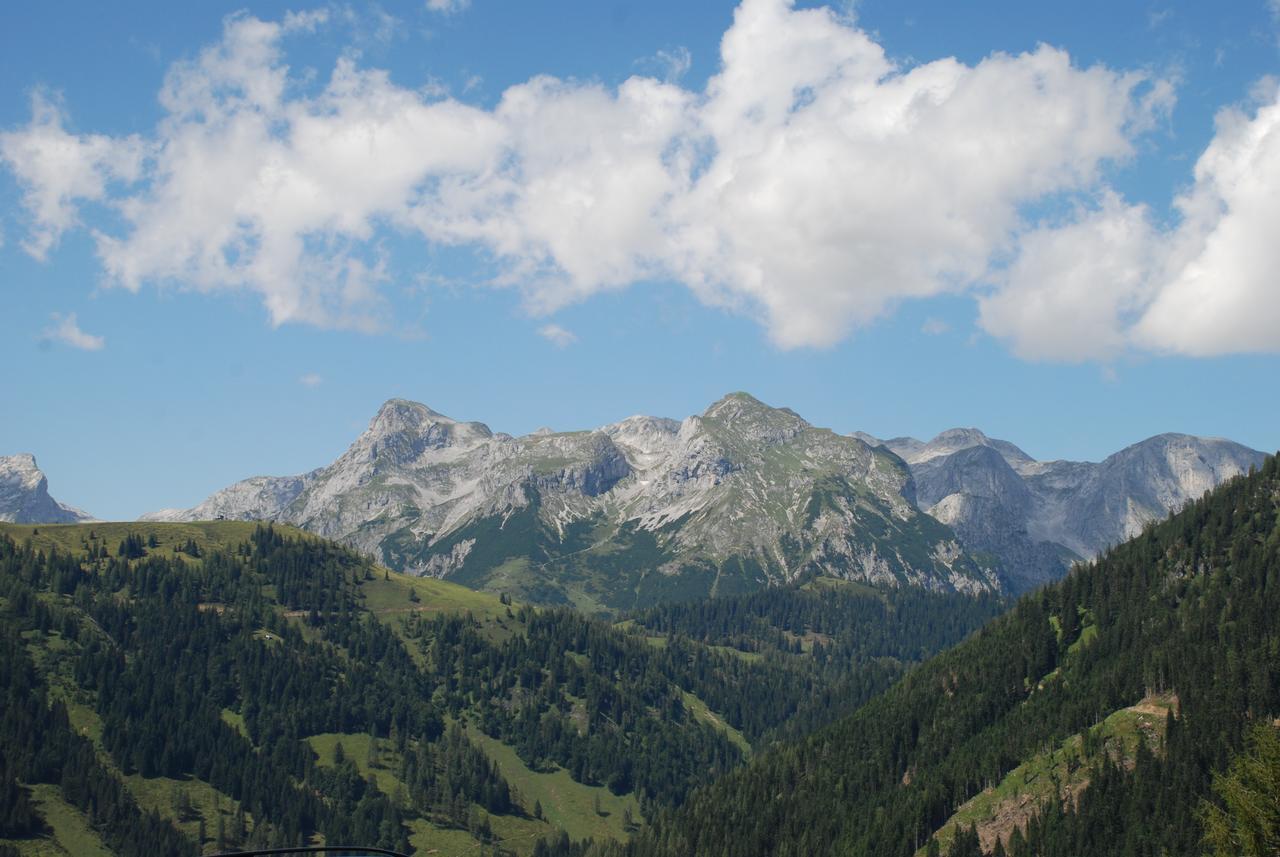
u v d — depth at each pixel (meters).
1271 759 132.50
